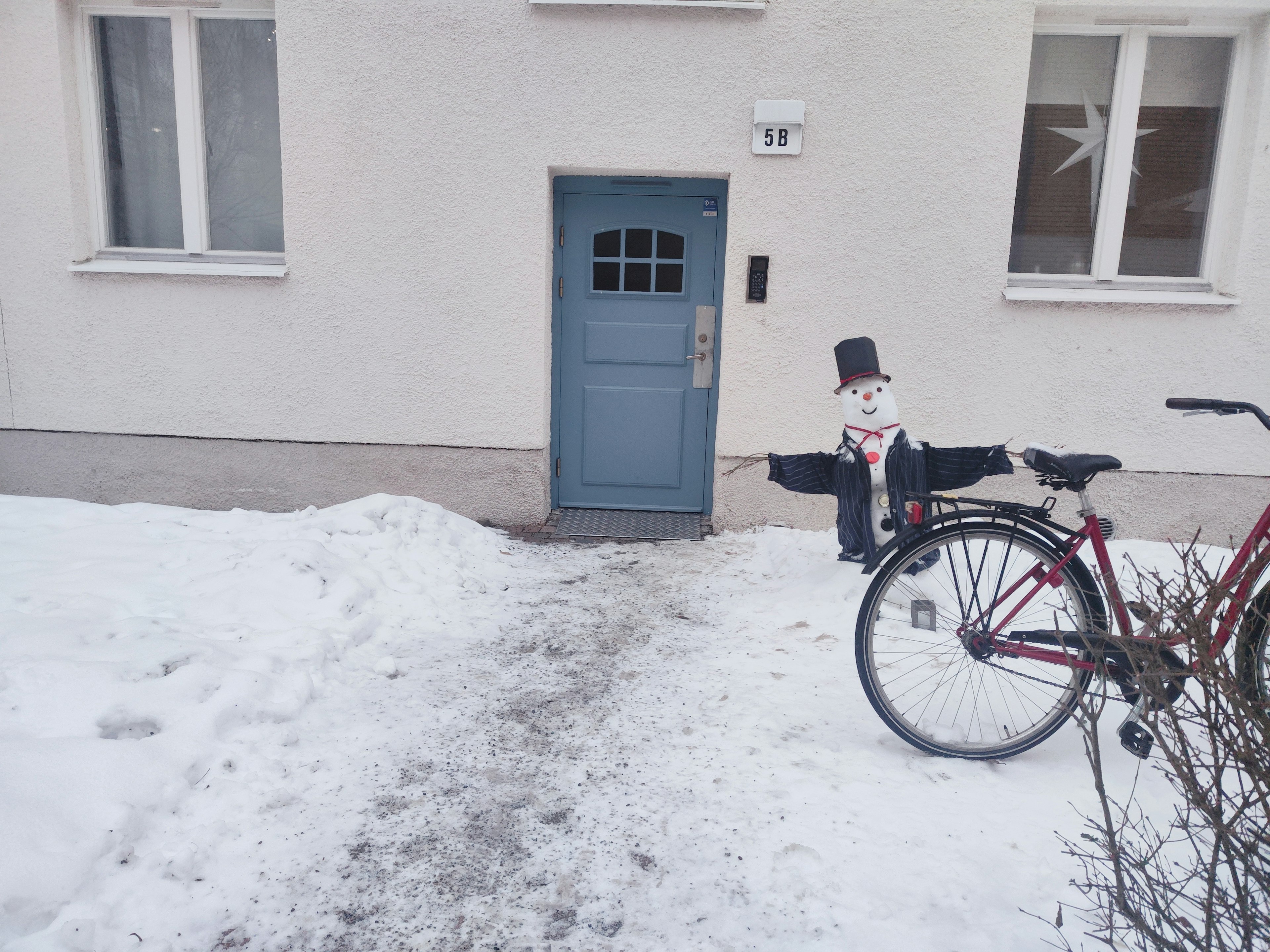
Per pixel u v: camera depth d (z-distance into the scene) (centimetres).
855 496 410
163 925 206
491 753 290
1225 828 173
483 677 349
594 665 363
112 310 552
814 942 205
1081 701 201
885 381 408
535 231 534
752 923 212
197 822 242
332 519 475
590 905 219
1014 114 508
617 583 467
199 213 568
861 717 316
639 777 277
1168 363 529
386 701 324
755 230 527
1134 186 544
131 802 235
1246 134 518
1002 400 537
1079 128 538
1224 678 182
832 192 521
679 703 329
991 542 292
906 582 333
